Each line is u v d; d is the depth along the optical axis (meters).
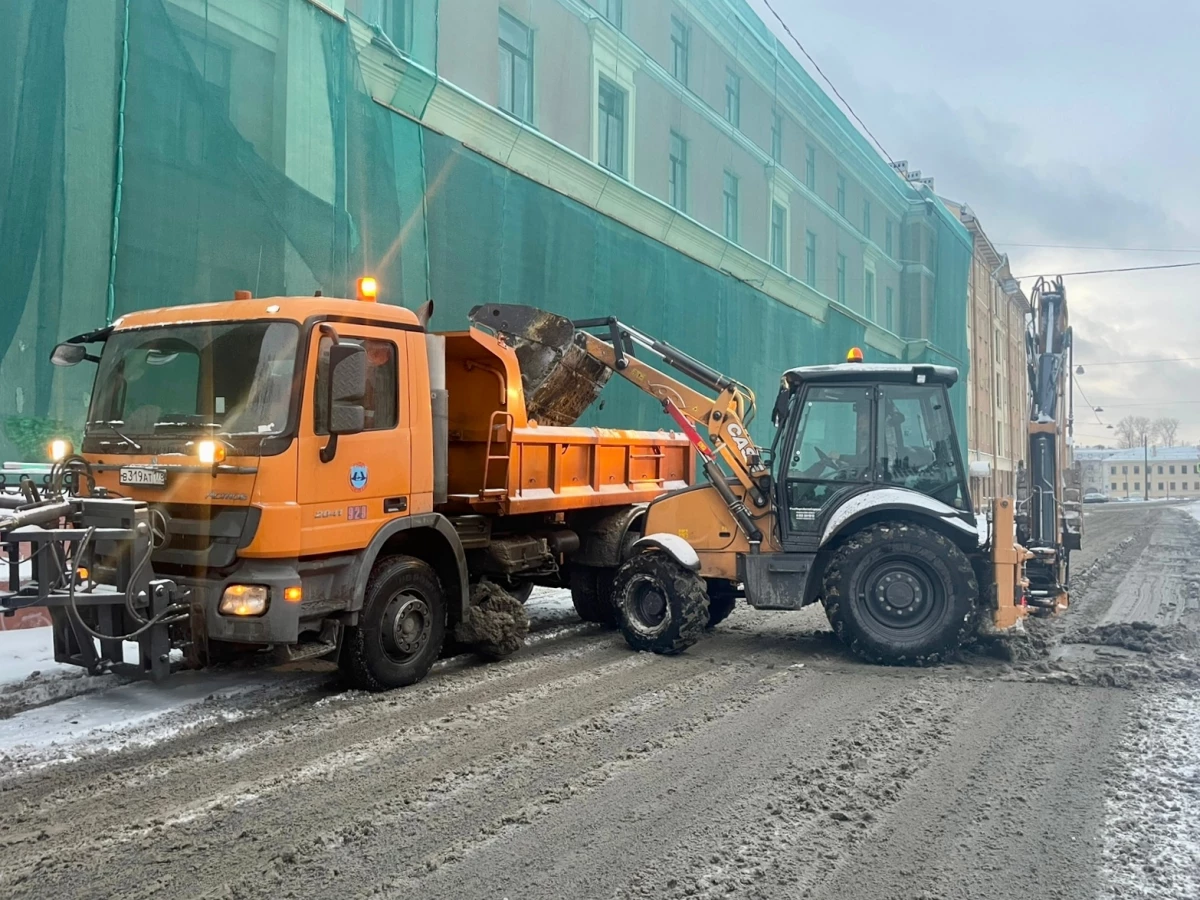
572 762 4.64
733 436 7.57
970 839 3.72
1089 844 3.67
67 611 5.16
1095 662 6.97
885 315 35.28
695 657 7.25
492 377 7.51
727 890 3.27
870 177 33.47
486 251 13.02
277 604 5.19
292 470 5.28
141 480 5.45
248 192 9.16
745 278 23.44
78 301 7.68
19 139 7.36
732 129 23.70
